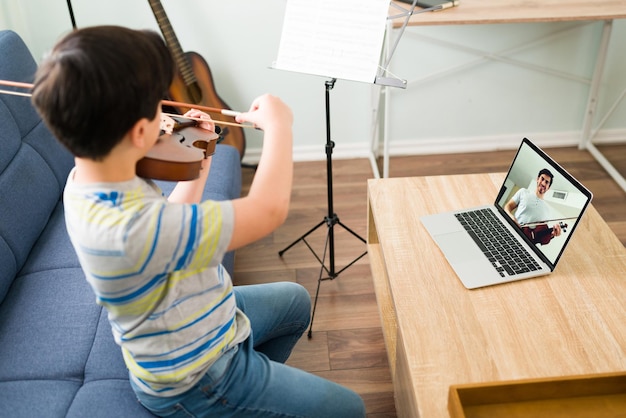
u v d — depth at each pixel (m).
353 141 2.76
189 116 1.28
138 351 0.96
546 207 1.35
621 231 2.21
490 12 2.06
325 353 1.74
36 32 2.42
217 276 1.01
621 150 2.72
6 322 1.39
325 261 2.10
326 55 1.54
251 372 1.09
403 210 1.57
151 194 0.88
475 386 1.00
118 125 0.76
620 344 1.13
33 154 1.72
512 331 1.17
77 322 1.38
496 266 1.33
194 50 2.51
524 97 2.68
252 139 2.73
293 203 2.45
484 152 2.79
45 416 1.17
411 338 1.17
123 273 0.81
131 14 2.43
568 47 2.55
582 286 1.27
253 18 2.44
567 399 1.03
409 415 1.22
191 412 1.07
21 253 1.55
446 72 2.61
